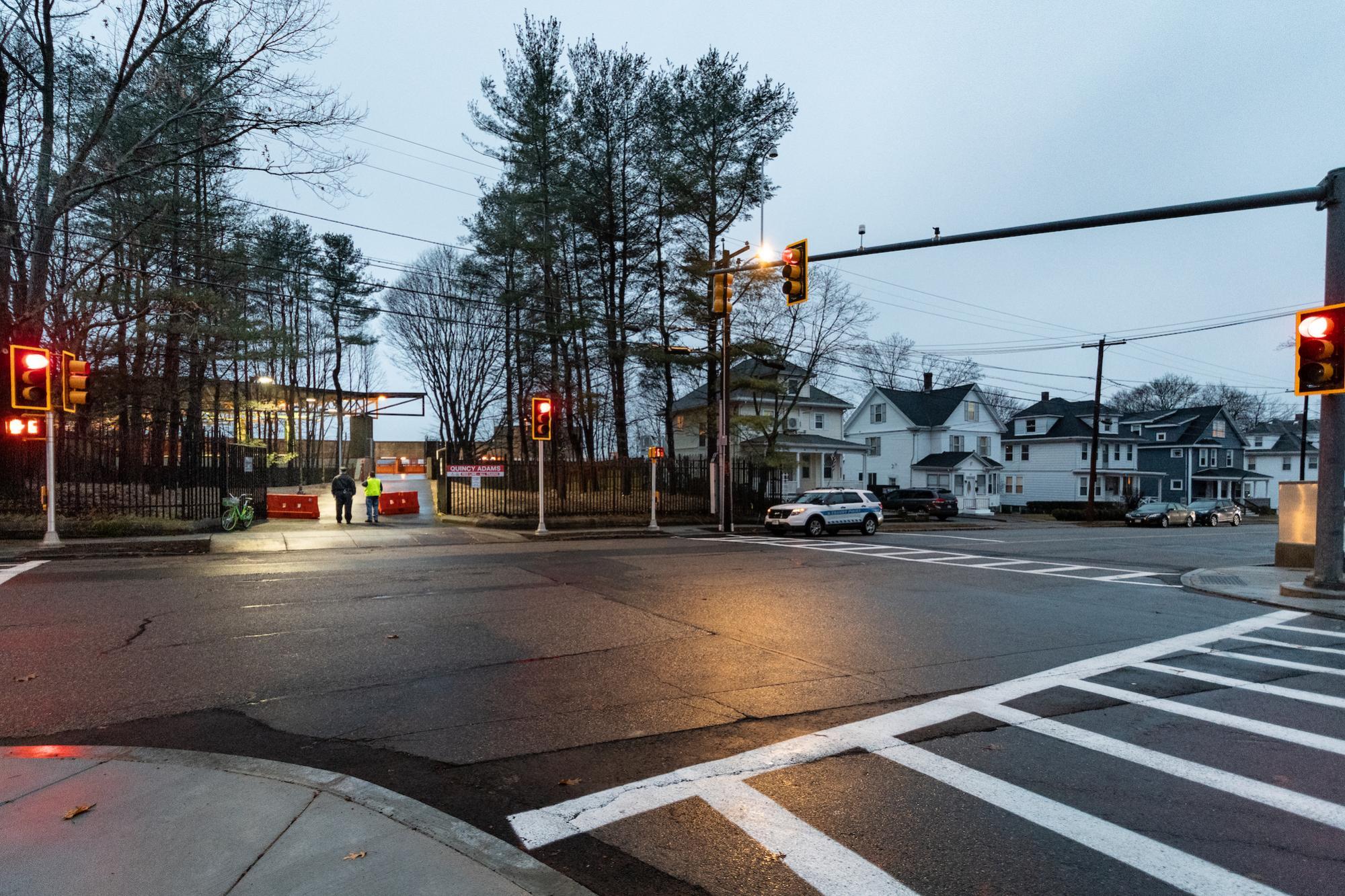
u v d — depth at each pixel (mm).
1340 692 6445
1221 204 10789
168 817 3617
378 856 3295
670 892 3207
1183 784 4426
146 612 8797
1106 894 3209
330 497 32312
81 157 17250
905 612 10000
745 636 8273
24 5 17078
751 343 27516
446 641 7727
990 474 50750
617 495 26859
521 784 4312
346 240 42719
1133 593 12492
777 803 4109
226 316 23391
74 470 17422
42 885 2986
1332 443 11422
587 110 27812
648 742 5027
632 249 29172
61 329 21016
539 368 32562
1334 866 3453
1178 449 59219
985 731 5336
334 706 5617
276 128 17141
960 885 3283
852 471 53750
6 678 6160
